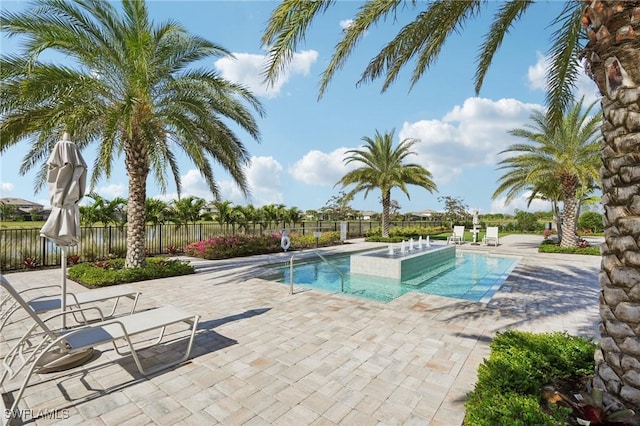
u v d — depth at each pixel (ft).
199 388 9.78
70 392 9.57
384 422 8.19
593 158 42.16
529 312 17.20
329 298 20.16
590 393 7.59
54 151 12.32
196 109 24.09
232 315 16.72
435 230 93.40
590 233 85.71
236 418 8.35
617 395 7.04
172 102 25.29
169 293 21.52
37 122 21.12
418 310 17.52
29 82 18.62
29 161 27.84
